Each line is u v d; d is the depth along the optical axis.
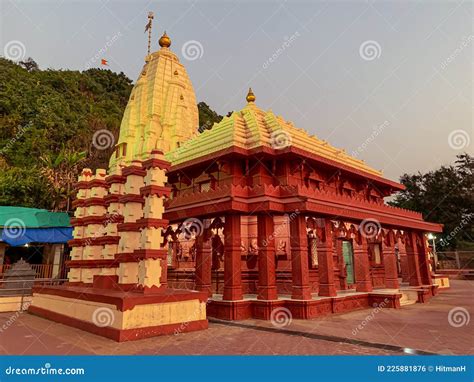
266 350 7.95
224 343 8.61
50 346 8.32
